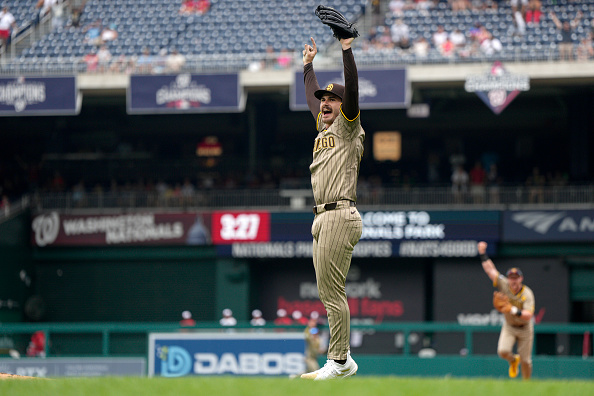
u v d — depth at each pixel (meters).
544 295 57.50
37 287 63.31
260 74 59.72
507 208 57.62
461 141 71.88
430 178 66.12
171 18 70.31
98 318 63.03
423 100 65.19
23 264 61.72
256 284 62.34
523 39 63.81
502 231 57.38
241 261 60.62
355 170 14.20
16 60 66.06
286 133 73.56
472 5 68.12
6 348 44.44
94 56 65.38
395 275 60.62
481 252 29.27
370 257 60.91
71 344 57.31
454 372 37.31
